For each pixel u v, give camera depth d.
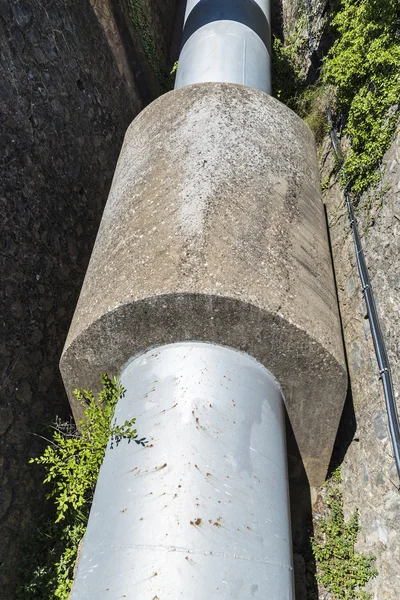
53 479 3.08
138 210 2.55
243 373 2.15
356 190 3.21
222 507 1.68
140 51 5.29
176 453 1.77
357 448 2.65
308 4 5.17
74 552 2.74
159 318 2.16
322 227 2.89
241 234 2.29
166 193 2.52
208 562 1.55
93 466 2.40
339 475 2.80
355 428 2.72
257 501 1.79
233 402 1.99
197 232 2.25
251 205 2.45
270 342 2.18
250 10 4.13
